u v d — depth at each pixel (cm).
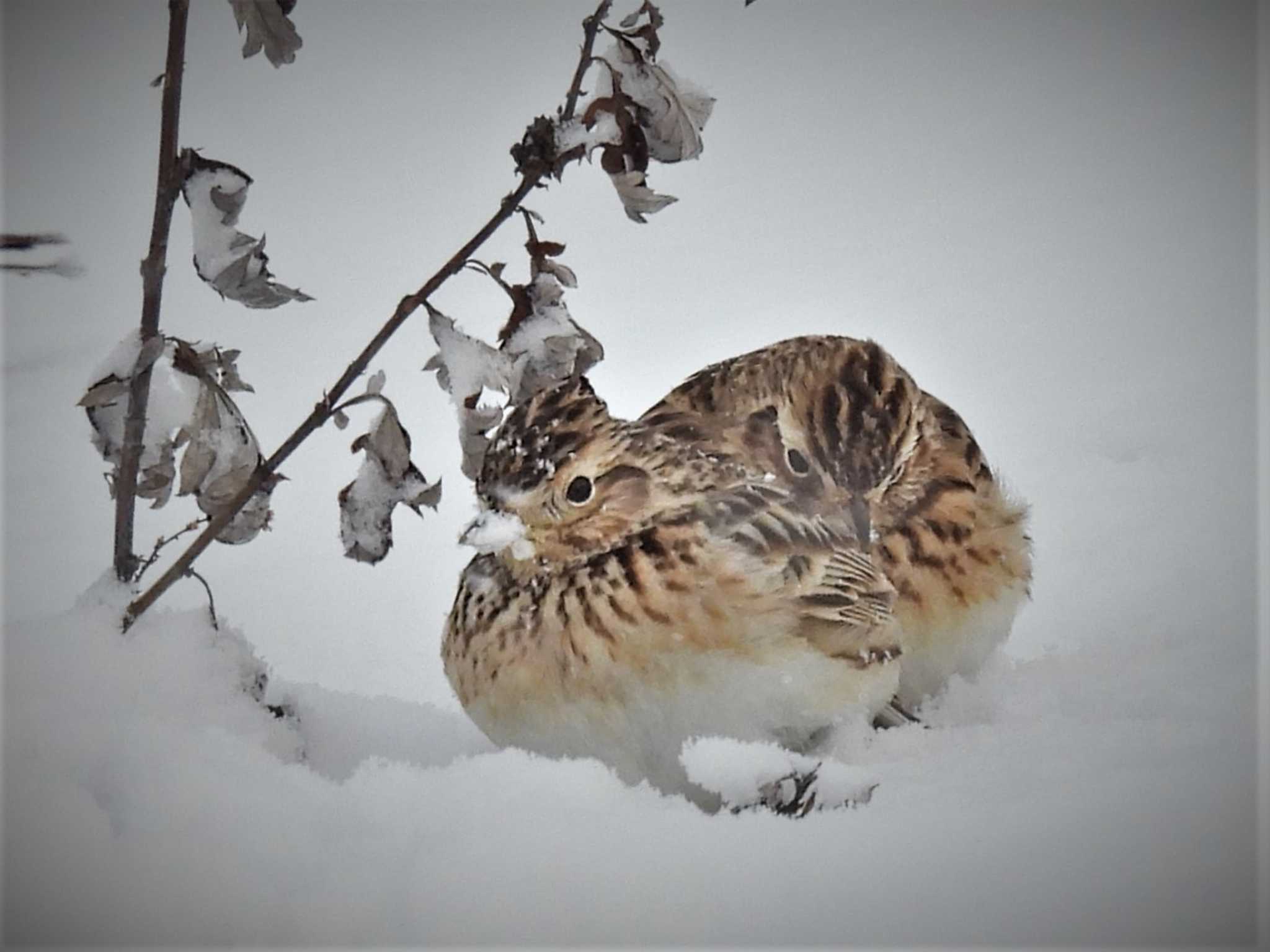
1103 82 1074
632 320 920
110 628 536
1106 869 475
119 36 1014
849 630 531
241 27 529
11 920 438
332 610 726
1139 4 1080
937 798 515
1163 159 1023
